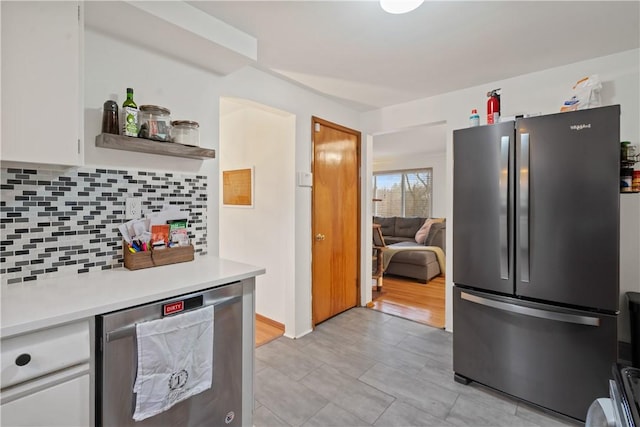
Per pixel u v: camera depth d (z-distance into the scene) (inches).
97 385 42.9
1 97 43.5
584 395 65.3
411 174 292.5
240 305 61.1
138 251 64.7
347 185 137.6
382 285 182.1
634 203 81.9
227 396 59.3
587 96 80.4
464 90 113.1
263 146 124.3
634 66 83.5
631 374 41.7
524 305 71.5
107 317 42.6
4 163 51.2
